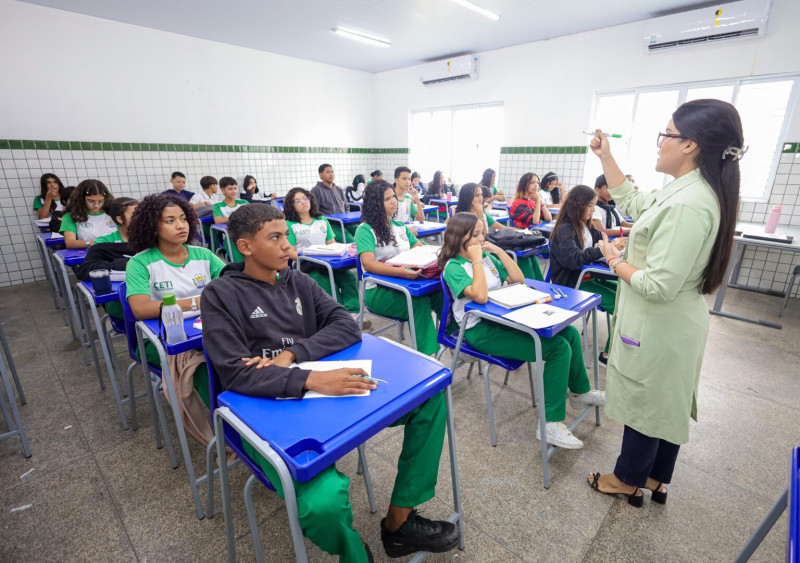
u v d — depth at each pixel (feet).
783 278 12.71
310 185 22.33
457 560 4.16
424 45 18.25
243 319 3.83
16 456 5.68
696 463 5.55
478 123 21.07
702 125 3.48
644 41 14.61
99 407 6.84
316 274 8.89
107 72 15.11
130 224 5.48
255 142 19.67
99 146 15.30
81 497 4.99
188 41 16.88
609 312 7.98
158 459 5.64
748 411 6.72
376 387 3.20
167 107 16.74
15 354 8.72
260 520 4.66
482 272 5.58
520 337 5.30
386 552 3.97
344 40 17.47
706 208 3.48
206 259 6.01
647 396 4.11
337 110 22.72
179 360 4.64
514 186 19.71
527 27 15.75
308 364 3.58
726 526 4.56
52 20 13.80
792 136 12.57
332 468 3.05
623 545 4.32
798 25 12.11
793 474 2.56
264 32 16.40
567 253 7.78
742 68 13.23
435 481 3.84
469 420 6.50
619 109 16.42
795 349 9.00
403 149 23.86
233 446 3.65
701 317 3.90
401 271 6.93
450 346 5.96
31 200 14.24
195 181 18.01
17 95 13.52
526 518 4.66
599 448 5.81
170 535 4.47
